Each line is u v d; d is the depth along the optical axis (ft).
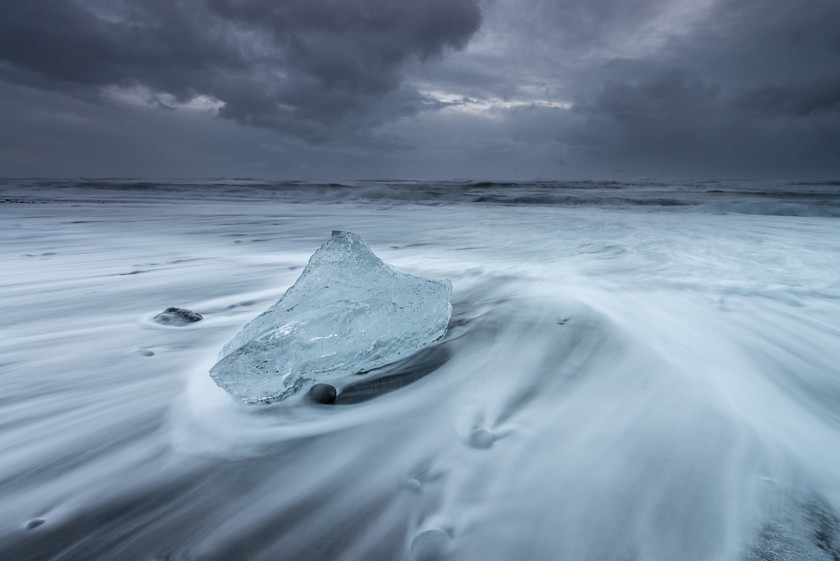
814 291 9.55
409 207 40.91
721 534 3.20
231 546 3.23
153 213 33.86
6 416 5.07
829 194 48.93
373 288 7.12
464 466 4.04
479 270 12.44
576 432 4.50
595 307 8.29
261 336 5.85
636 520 3.33
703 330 7.34
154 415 5.08
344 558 3.10
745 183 91.45
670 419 4.68
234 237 20.77
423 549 3.09
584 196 48.52
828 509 3.43
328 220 28.76
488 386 5.56
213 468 4.15
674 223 24.59
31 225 25.13
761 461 4.00
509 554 3.05
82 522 3.49
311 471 4.07
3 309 9.20
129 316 8.73
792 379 5.77
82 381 5.92
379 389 5.65
